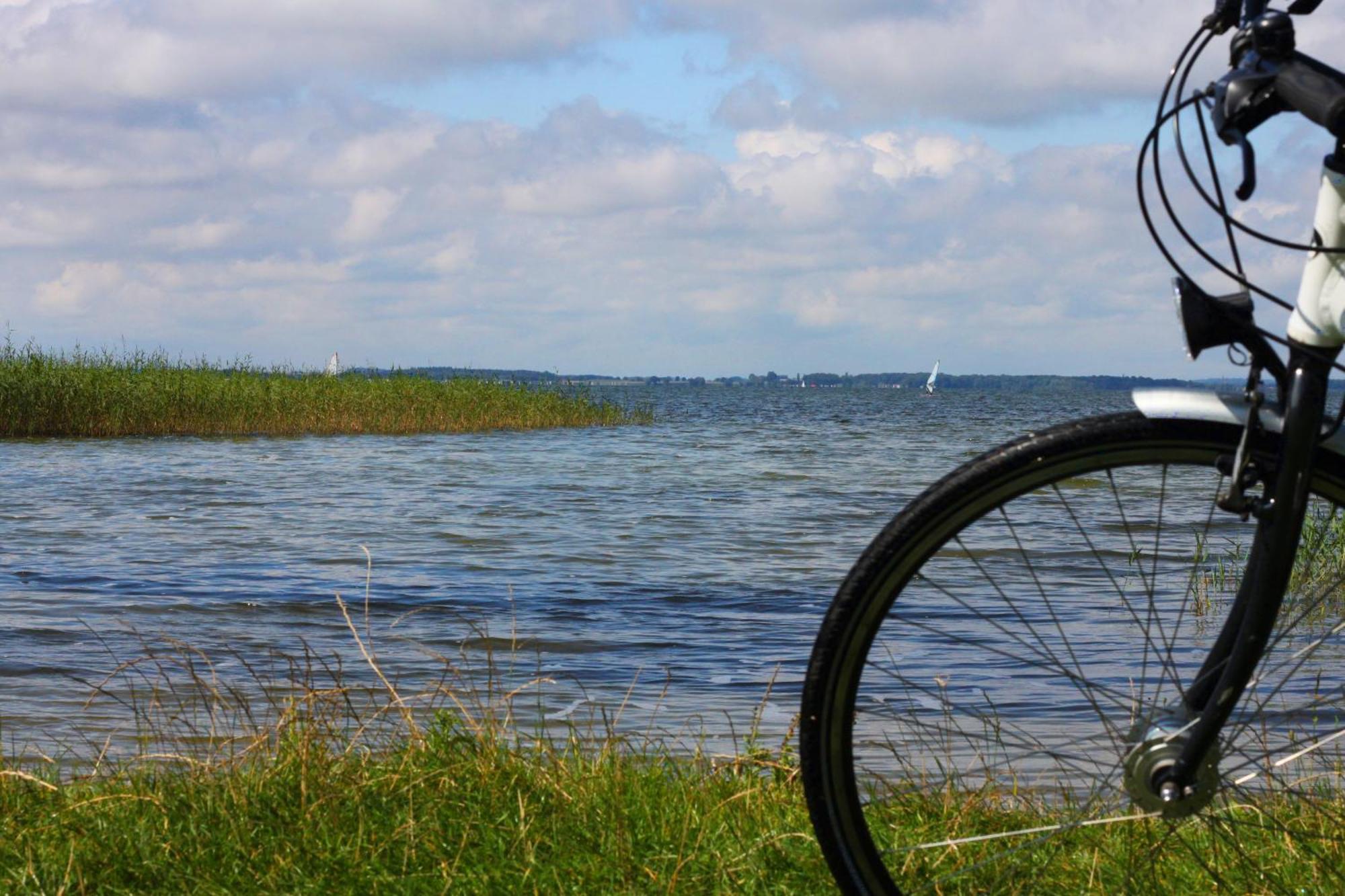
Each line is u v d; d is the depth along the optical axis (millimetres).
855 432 44781
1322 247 1631
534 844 2713
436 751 3312
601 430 37344
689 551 12164
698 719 5270
